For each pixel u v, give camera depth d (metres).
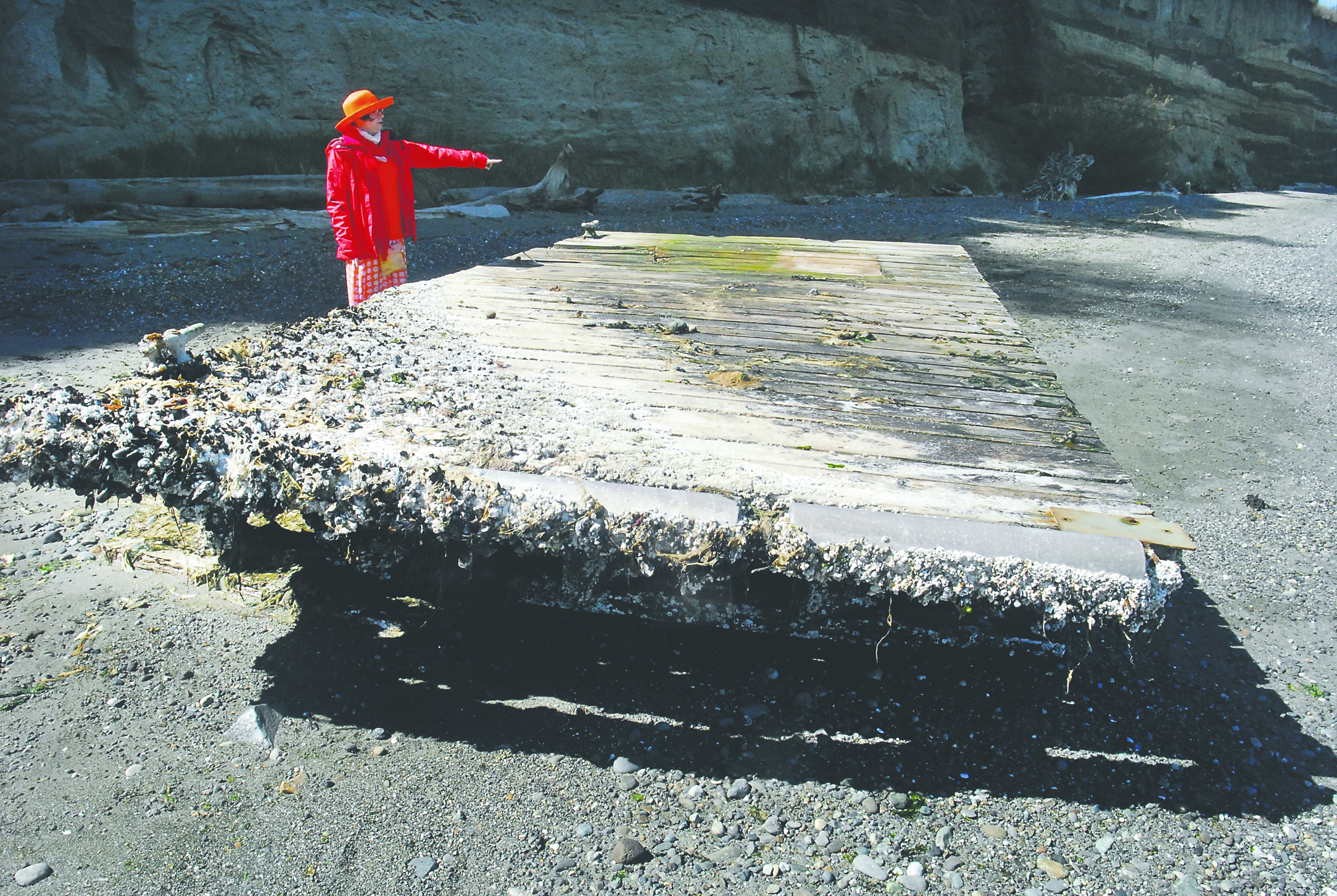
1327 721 3.13
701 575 2.48
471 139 17.00
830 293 5.22
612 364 3.64
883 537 2.37
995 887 2.33
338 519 2.47
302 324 3.89
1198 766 2.84
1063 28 28.23
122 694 2.89
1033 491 2.65
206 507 2.69
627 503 2.42
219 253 9.88
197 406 2.68
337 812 2.47
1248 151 37.22
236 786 2.55
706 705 2.97
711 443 2.88
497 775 2.64
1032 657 3.27
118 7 13.08
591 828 2.46
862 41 22.92
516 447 2.65
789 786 2.65
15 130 12.34
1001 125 28.20
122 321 7.13
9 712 2.78
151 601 3.40
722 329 4.30
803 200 19.33
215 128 14.17
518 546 2.46
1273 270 13.09
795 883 2.32
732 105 20.80
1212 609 3.88
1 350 6.18
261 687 2.96
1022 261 13.20
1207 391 7.08
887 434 3.05
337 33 15.22
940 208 20.19
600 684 3.06
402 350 3.63
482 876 2.30
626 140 19.16
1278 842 2.54
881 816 2.55
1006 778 2.73
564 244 6.74
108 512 4.07
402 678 3.05
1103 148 27.47
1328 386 7.24
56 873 2.23
